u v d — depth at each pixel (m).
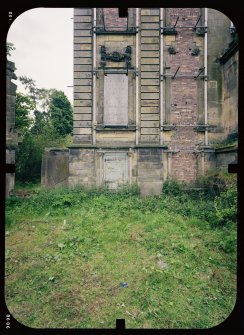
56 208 9.76
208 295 4.84
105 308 4.51
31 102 24.12
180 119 12.30
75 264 5.79
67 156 13.01
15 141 11.29
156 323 4.20
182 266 5.67
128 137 12.22
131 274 5.43
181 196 11.02
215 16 12.38
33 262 5.84
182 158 12.32
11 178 11.03
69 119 28.23
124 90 12.21
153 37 12.09
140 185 11.74
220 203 8.28
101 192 11.38
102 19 12.08
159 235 7.14
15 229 7.80
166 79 12.29
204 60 12.27
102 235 7.14
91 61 12.05
